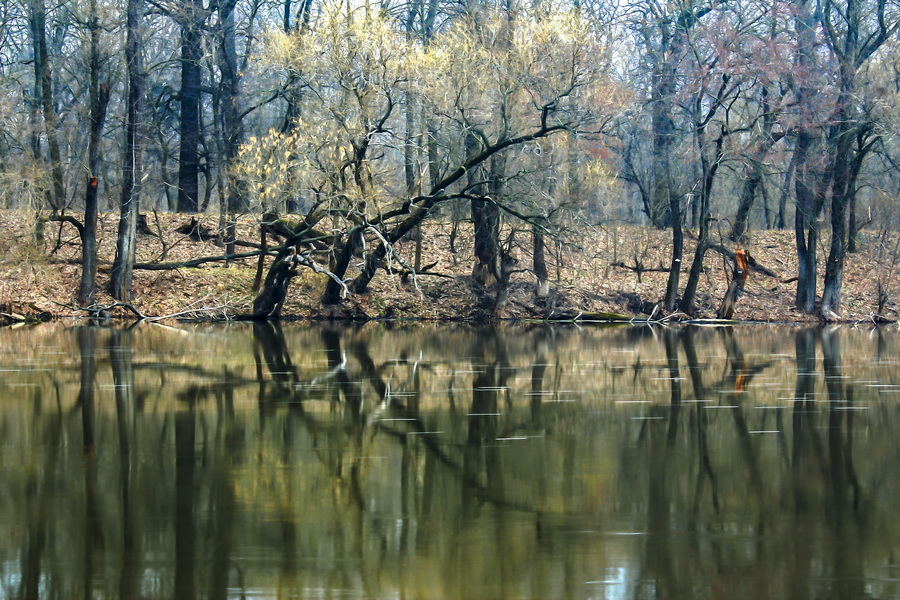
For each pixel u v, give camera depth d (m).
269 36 29.30
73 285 32.53
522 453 11.48
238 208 38.28
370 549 7.90
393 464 10.85
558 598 6.91
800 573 7.43
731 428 13.13
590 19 29.95
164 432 12.52
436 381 17.62
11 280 31.00
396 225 31.92
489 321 34.56
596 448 11.81
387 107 30.22
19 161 30.39
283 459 11.05
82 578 7.27
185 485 9.81
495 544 8.09
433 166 33.50
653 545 8.08
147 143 37.41
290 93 32.28
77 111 33.97
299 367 19.39
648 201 41.75
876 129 33.38
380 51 28.05
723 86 33.19
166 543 8.03
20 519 8.66
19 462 10.77
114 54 31.91
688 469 10.70
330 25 27.97
